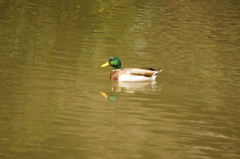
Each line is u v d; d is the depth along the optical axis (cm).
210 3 3653
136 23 2611
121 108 1186
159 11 3097
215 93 1374
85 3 3166
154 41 2175
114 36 2220
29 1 3059
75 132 992
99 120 1080
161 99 1292
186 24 2708
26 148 892
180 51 2000
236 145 967
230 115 1168
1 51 1741
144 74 1497
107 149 912
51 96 1247
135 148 923
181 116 1145
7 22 2334
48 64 1614
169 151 917
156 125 1069
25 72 1479
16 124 1016
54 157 859
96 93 1320
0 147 889
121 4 3250
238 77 1593
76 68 1599
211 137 1008
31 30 2192
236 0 3897
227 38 2375
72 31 2256
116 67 1543
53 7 2914
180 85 1461
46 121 1050
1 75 1417
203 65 1762
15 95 1229
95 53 1852
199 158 888
